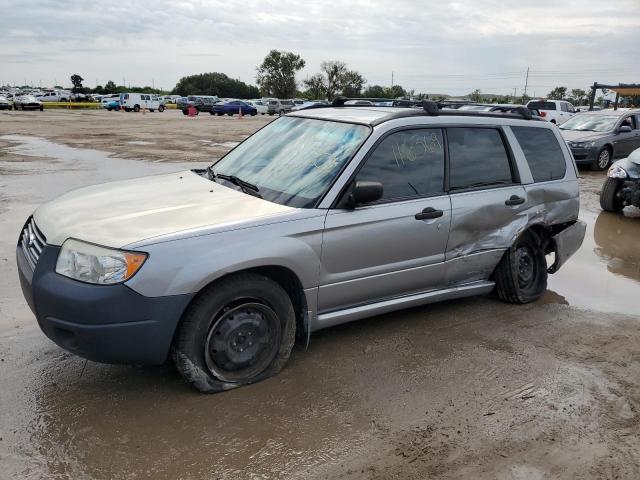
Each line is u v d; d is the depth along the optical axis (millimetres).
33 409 3410
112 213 3709
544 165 5457
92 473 2893
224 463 3008
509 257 5191
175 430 3262
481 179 4922
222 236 3494
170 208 3771
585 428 3471
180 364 3520
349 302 4219
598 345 4637
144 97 57750
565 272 6672
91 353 3279
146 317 3275
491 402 3713
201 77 120375
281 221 3721
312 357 4207
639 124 16656
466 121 4891
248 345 3730
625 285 6246
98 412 3410
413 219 4344
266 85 110375
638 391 3932
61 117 39938
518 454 3205
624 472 3094
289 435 3270
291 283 3984
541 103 28500
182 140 22609
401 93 91500
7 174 12383
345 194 4016
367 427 3383
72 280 3270
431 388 3852
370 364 4137
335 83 104625
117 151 17906
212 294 3496
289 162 4371
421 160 4523
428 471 3029
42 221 3816
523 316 5188
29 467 2914
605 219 9656
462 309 5297
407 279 4473
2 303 5000
